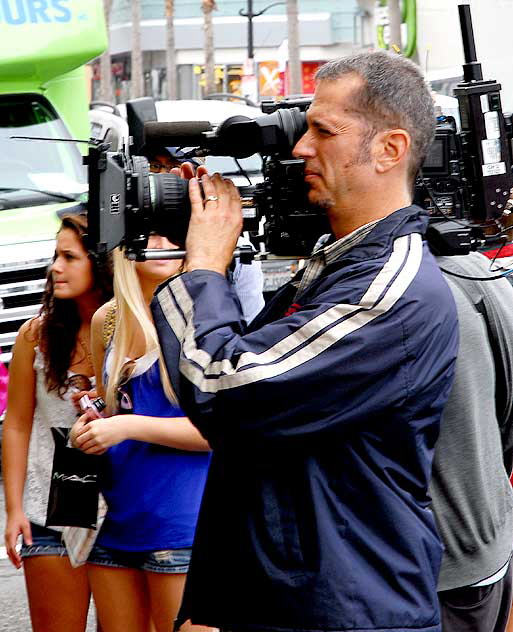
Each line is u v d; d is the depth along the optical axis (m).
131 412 6.18
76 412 6.81
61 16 15.41
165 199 4.58
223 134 4.70
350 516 4.22
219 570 4.39
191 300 4.41
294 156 4.50
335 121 4.39
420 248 4.37
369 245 4.37
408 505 4.27
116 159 4.61
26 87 15.60
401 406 4.23
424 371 4.24
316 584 4.16
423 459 4.33
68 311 6.82
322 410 4.16
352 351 4.14
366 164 4.40
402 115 4.38
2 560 10.50
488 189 5.37
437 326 4.25
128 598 6.28
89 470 6.13
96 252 4.59
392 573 4.20
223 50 65.75
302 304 4.46
